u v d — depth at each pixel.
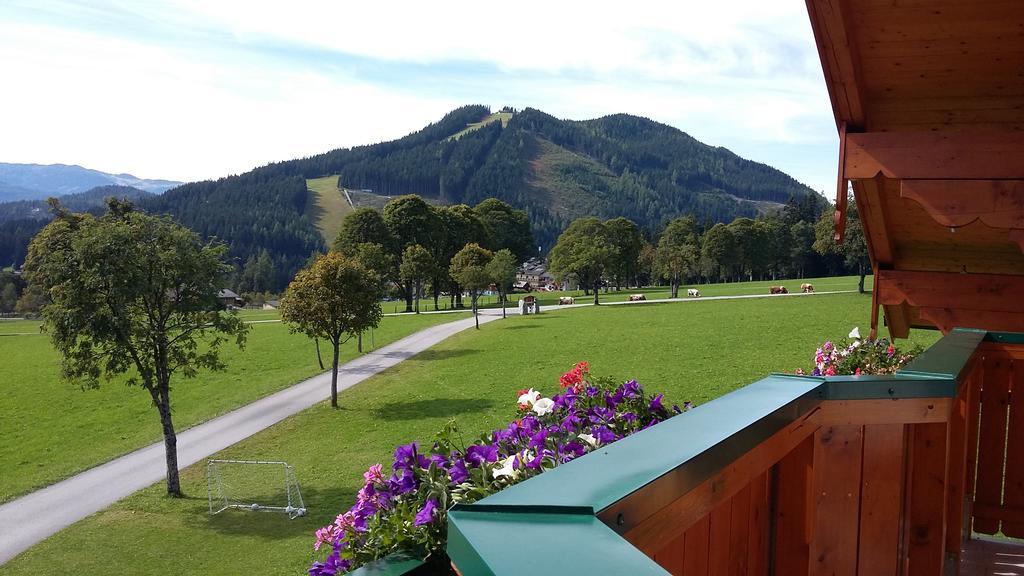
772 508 2.03
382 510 1.86
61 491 21.83
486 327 54.22
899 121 6.04
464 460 2.09
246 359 44.94
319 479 21.44
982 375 4.09
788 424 1.77
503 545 0.77
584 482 1.05
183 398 34.75
